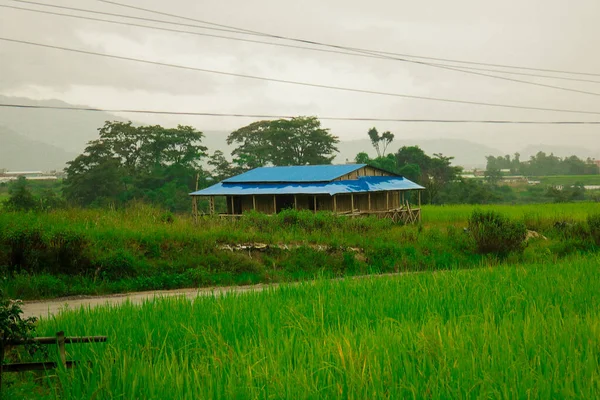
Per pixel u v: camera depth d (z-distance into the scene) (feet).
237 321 33.88
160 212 98.63
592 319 30.01
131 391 22.47
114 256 71.10
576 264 58.39
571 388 19.88
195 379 22.58
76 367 26.04
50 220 84.07
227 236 85.46
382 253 86.63
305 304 38.78
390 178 157.17
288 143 266.77
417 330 28.60
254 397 20.75
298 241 88.53
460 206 182.29
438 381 21.02
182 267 74.49
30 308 56.03
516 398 19.47
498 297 38.75
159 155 230.68
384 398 19.90
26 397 24.88
